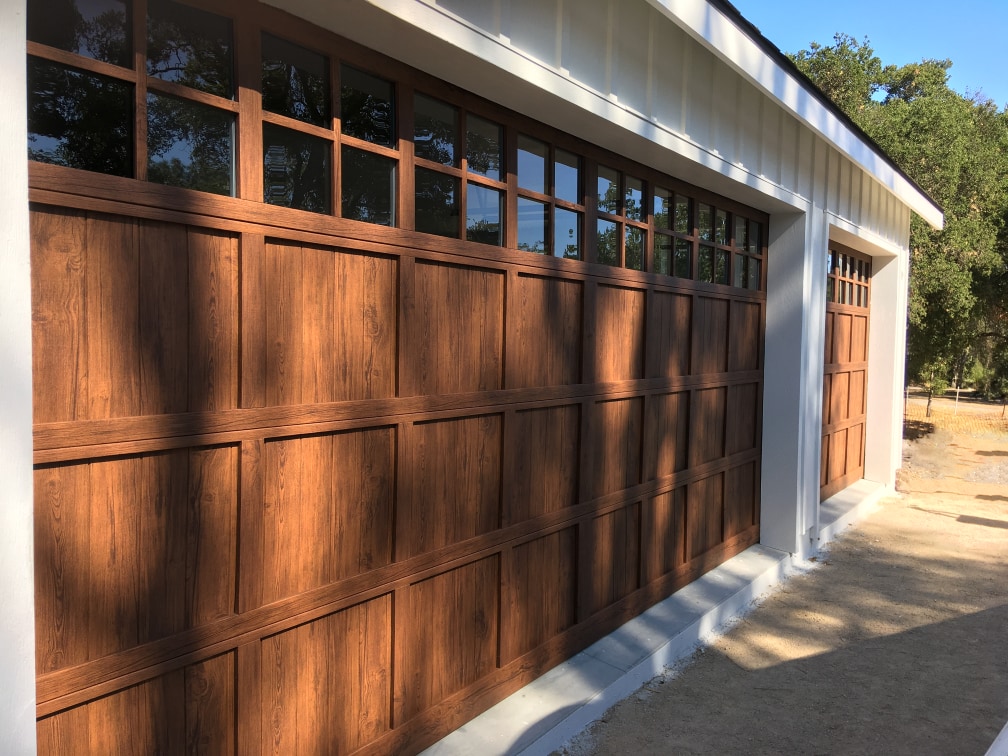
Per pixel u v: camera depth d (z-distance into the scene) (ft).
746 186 14.89
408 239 8.21
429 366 8.61
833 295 23.86
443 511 8.99
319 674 7.52
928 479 31.65
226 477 6.50
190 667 6.31
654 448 13.75
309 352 7.17
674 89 12.22
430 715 8.96
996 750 6.88
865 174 22.44
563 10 9.44
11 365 4.58
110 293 5.58
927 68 60.64
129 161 5.77
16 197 4.58
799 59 48.37
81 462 5.45
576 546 11.70
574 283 11.36
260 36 6.62
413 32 7.30
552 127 10.68
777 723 10.73
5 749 4.58
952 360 58.23
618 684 11.14
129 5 5.73
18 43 4.56
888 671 12.62
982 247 38.68
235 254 6.49
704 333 15.46
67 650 5.41
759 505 18.72
